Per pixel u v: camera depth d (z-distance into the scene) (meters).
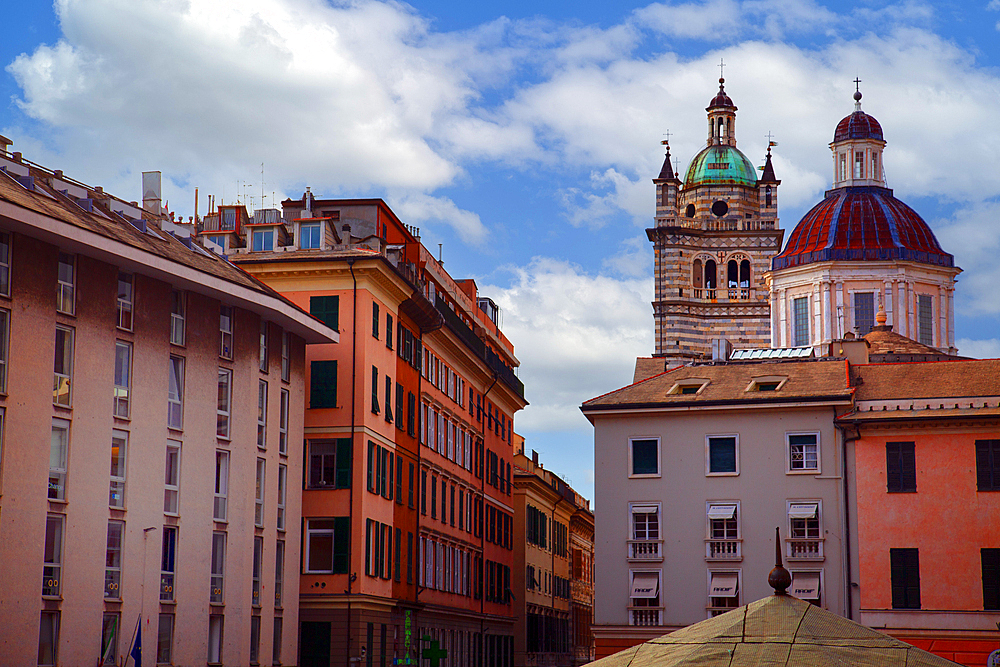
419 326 71.75
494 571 89.12
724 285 126.88
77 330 42.81
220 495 51.00
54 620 41.19
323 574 59.38
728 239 127.00
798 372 65.69
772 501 61.94
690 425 63.69
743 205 128.25
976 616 58.16
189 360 49.03
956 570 58.88
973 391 61.22
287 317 54.69
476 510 85.00
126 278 45.84
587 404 64.75
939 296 100.62
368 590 60.62
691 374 66.94
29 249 40.72
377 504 62.66
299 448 58.19
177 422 48.31
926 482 59.97
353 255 61.62
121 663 44.16
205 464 49.62
